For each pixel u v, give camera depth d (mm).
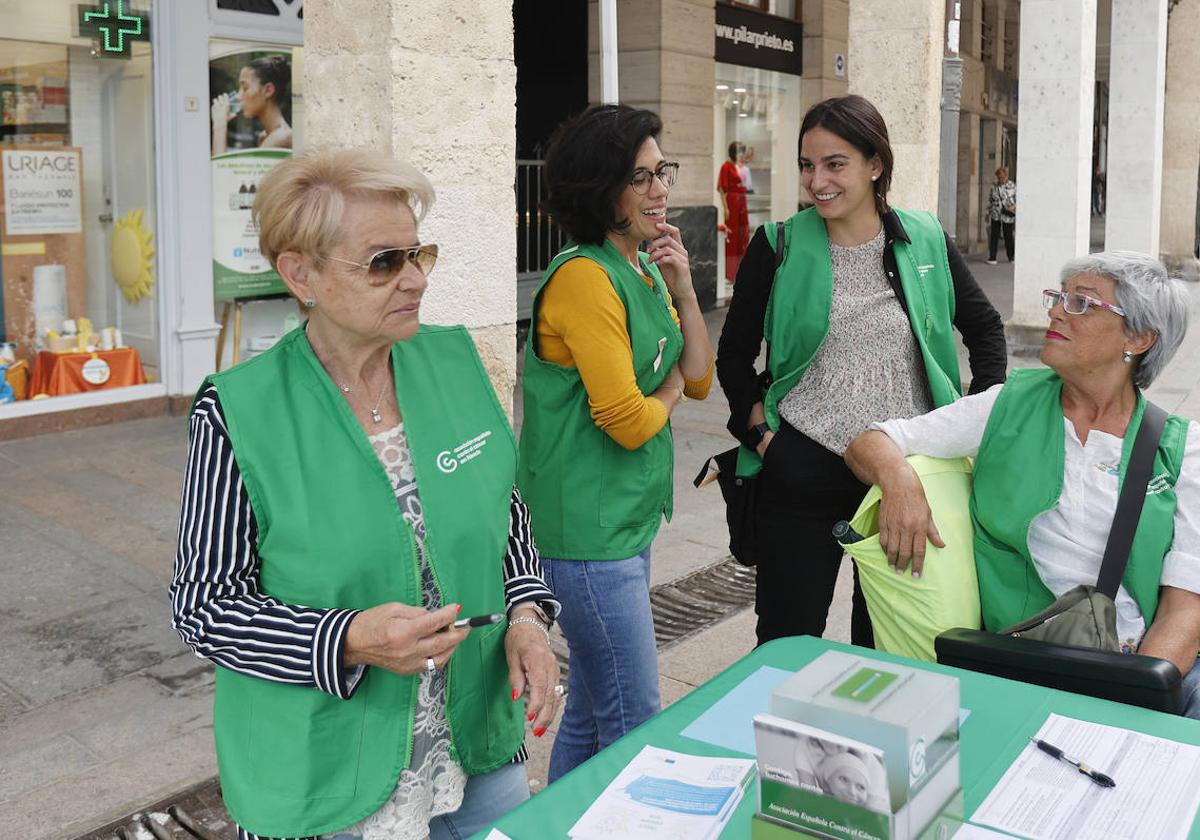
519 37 12211
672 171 2570
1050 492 2564
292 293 1747
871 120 2990
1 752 3529
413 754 1784
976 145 24984
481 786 1971
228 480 1653
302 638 1612
